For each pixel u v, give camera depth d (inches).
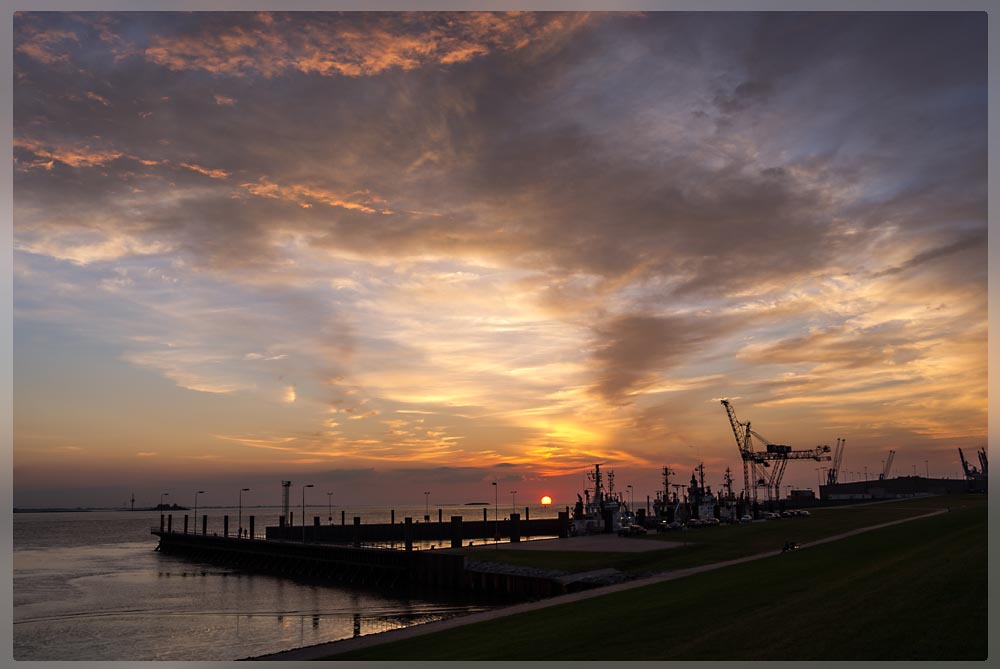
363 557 4532.5
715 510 6141.7
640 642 1178.6
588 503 6402.6
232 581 4763.8
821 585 1560.0
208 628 2933.1
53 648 2566.4
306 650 1429.6
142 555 7199.8
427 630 1562.5
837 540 3134.8
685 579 2172.7
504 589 3230.8
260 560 5792.3
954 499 7598.4
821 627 1069.8
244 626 2967.5
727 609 1396.4
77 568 5782.5
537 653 1175.0
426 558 3905.0
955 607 1021.2
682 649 1080.8
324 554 4972.9
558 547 4003.4
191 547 7007.9
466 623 1610.5
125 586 4503.0
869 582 1407.5
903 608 1074.1
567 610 1649.9
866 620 1055.0
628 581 2576.3
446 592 3641.7
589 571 2994.6
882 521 4325.8
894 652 901.2
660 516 6397.6
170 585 4547.2
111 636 2778.1
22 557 6963.6
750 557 2933.1
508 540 7795.3
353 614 3179.1
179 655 2425.0
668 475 7199.8
